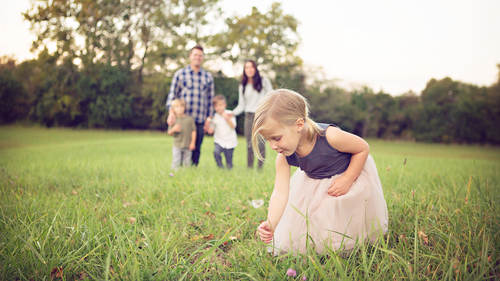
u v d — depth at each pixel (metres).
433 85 31.17
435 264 1.44
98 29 27.84
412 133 31.00
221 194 2.86
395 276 1.31
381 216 1.77
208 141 15.04
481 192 2.45
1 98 27.06
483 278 1.24
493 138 27.67
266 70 29.11
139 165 5.32
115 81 27.34
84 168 4.86
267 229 1.66
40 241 1.63
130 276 1.32
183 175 3.92
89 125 28.19
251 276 1.31
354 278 1.29
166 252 1.54
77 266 1.47
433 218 2.02
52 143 13.56
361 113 32.06
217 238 1.95
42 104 27.25
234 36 28.06
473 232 1.66
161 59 28.16
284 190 1.84
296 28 28.92
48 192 3.06
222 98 5.52
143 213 2.38
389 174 3.94
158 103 27.77
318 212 1.73
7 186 3.28
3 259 1.49
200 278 1.42
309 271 1.36
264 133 1.52
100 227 1.88
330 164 1.74
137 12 27.86
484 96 29.20
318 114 31.62
